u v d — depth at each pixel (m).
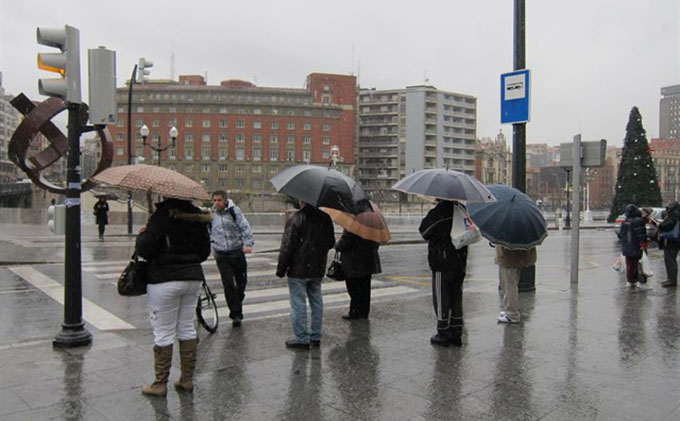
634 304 8.91
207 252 4.90
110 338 6.50
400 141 131.38
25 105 11.71
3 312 8.52
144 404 4.42
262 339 6.59
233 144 116.56
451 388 4.88
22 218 37.03
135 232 26.08
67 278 6.08
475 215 7.07
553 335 6.80
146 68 24.31
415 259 16.92
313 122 118.81
